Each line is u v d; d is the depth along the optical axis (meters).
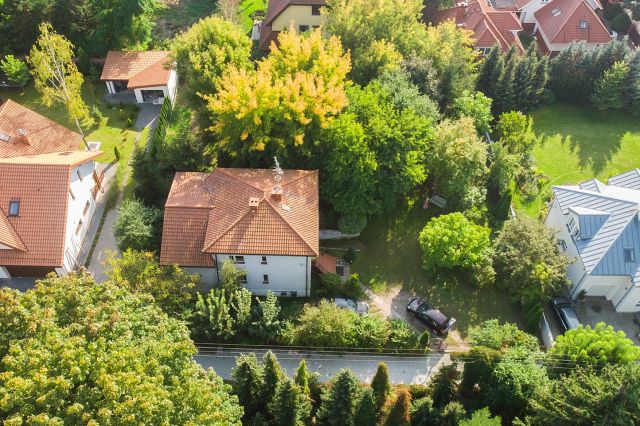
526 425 32.28
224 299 38.41
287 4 65.94
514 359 35.75
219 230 40.38
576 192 48.09
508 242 45.09
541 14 80.75
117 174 53.41
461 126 48.56
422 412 33.19
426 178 51.66
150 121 59.94
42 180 42.19
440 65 60.72
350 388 31.92
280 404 31.38
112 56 63.47
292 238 39.75
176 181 44.91
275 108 44.12
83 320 26.12
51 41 50.94
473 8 75.62
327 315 37.84
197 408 25.89
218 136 47.12
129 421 21.97
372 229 48.91
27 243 41.06
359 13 58.94
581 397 31.36
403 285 45.03
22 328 25.02
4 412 22.23
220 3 74.00
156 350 26.47
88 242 47.06
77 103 53.50
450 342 41.31
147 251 41.88
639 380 30.33
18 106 49.31
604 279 43.78
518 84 63.22
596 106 66.44
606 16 84.75
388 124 46.25
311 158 46.12
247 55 54.88
